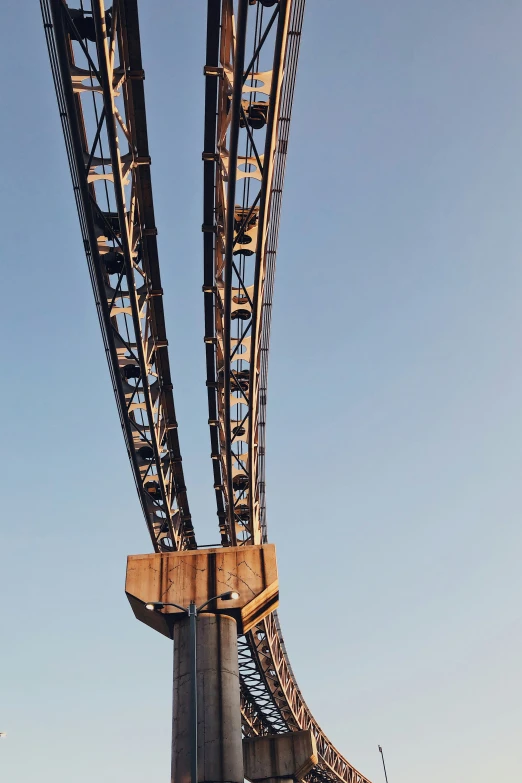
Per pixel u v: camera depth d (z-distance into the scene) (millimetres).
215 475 47875
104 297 31938
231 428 40062
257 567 36562
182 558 36906
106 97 25109
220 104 31281
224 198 33312
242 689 59844
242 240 32969
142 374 35375
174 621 35531
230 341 34219
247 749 55781
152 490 43531
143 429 39812
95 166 27938
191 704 23438
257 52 26359
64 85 24672
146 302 34812
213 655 34094
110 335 33250
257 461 42562
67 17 24922
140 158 29797
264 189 28578
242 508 47219
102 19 23438
